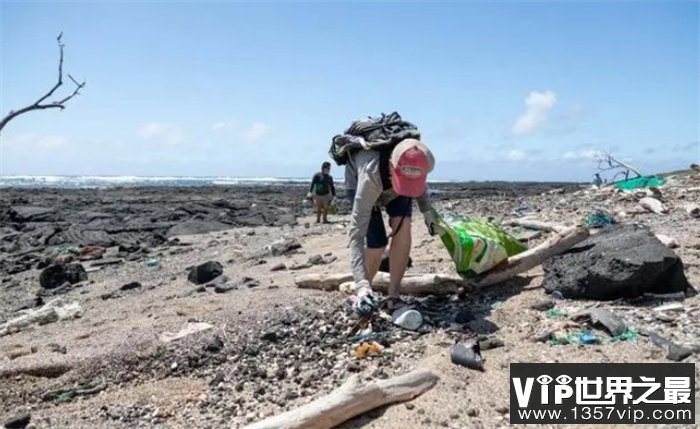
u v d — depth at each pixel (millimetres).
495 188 55188
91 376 4660
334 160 5379
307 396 4070
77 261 12938
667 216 9172
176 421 3930
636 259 4934
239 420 3838
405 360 4398
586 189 16000
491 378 3883
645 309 4773
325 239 12219
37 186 61500
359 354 4520
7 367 4715
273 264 9430
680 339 4160
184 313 5926
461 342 4332
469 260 5484
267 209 24984
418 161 4703
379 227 5262
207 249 13266
